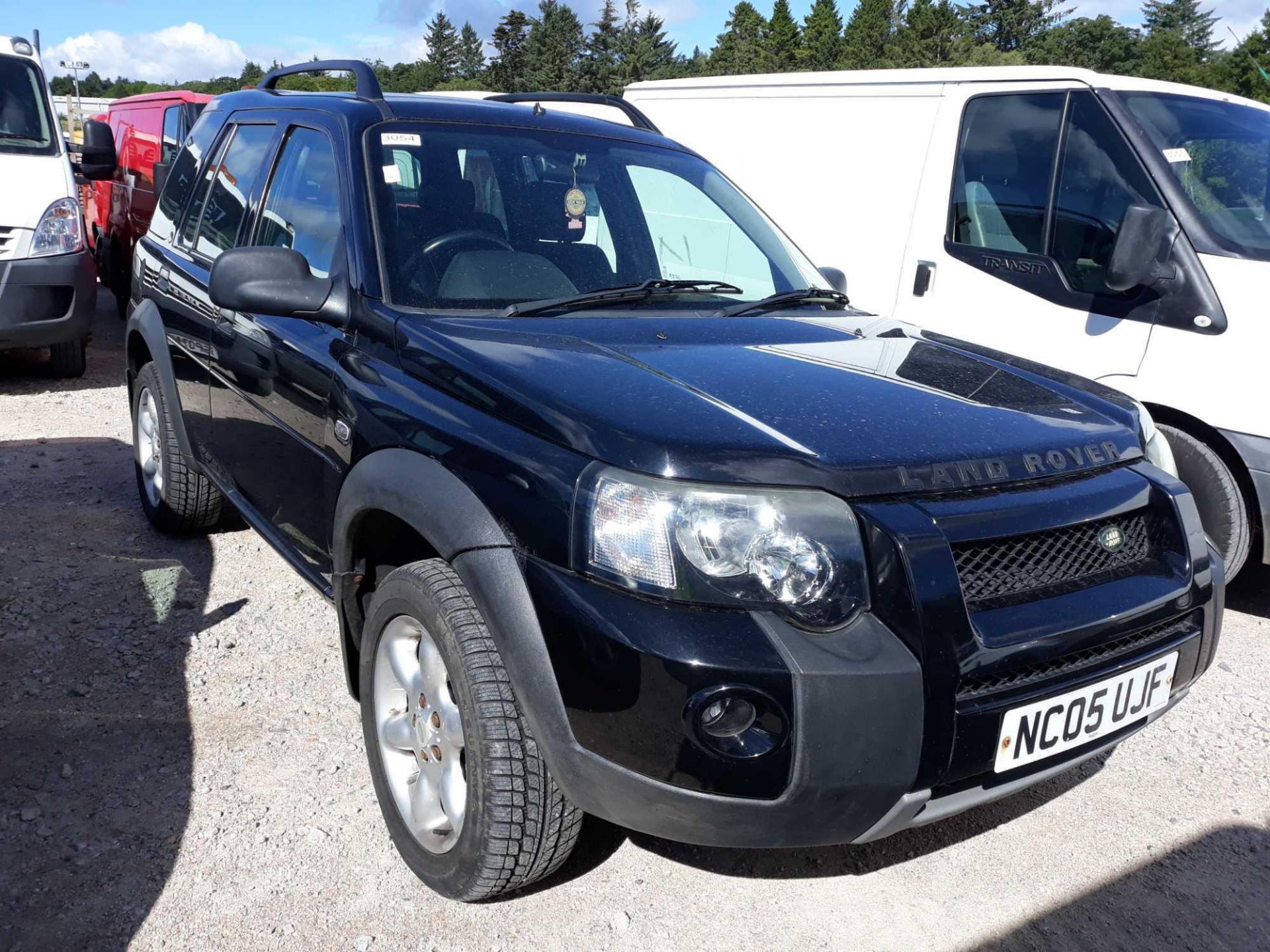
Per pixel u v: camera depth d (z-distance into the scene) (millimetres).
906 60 102312
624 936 2402
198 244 4094
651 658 1913
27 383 7824
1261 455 4051
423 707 2467
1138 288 4418
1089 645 2180
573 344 2570
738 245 3600
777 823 1947
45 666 3465
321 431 2898
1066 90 4848
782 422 2191
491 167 3252
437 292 2865
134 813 2736
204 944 2301
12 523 4754
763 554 1964
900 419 2299
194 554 4508
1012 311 4898
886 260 5512
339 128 3271
